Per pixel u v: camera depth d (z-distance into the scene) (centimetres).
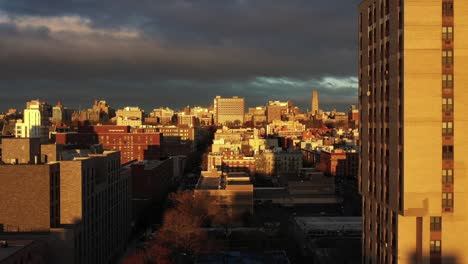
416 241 8456
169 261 13162
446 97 8238
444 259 8344
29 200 10306
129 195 16550
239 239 16762
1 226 10356
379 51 9394
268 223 18900
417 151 8225
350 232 17025
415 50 8169
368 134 10094
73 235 10319
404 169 8225
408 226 8438
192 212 18025
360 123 10712
